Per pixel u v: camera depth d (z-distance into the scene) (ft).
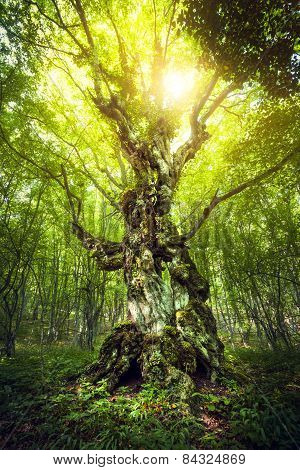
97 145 27.84
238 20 14.47
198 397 14.20
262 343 36.60
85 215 41.19
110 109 23.06
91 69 24.02
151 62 27.07
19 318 28.45
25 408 13.50
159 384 14.57
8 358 23.35
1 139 24.32
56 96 26.71
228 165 26.00
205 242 35.01
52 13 23.29
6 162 26.40
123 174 27.35
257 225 32.86
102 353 18.03
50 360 22.04
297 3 13.33
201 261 36.65
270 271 30.09
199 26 15.26
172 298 19.89
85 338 39.45
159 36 25.63
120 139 24.26
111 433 10.82
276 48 15.47
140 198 21.57
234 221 34.06
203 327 18.60
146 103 23.89
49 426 11.41
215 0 13.87
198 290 21.36
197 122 24.70
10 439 11.17
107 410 12.47
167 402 13.04
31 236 29.73
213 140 33.47
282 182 24.34
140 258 19.67
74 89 29.35
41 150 26.55
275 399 12.82
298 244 27.76
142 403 13.14
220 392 15.16
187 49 25.31
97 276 38.27
